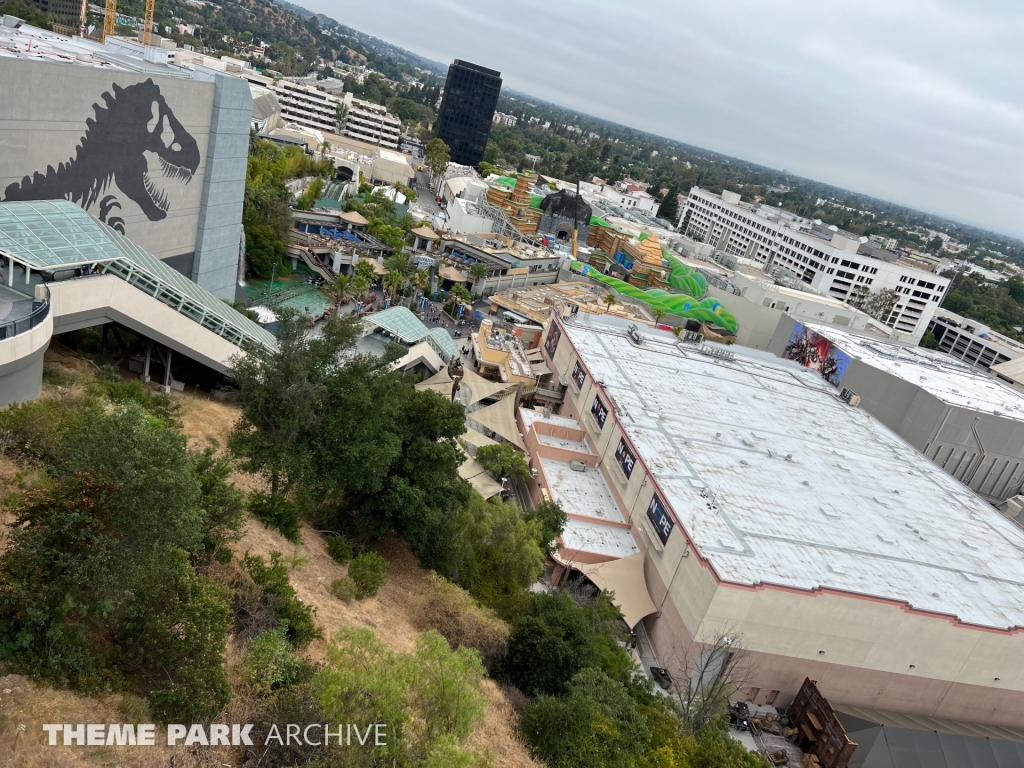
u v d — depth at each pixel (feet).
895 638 182.29
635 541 225.97
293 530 145.38
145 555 79.30
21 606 74.38
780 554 192.34
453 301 472.85
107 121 225.97
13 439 113.50
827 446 284.82
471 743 104.94
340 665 87.86
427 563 171.01
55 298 156.46
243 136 298.76
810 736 177.27
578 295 540.11
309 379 137.90
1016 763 184.24
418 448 162.71
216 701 80.84
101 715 73.41
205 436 177.47
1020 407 382.42
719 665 180.65
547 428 289.33
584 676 129.49
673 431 259.60
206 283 302.25
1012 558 223.92
